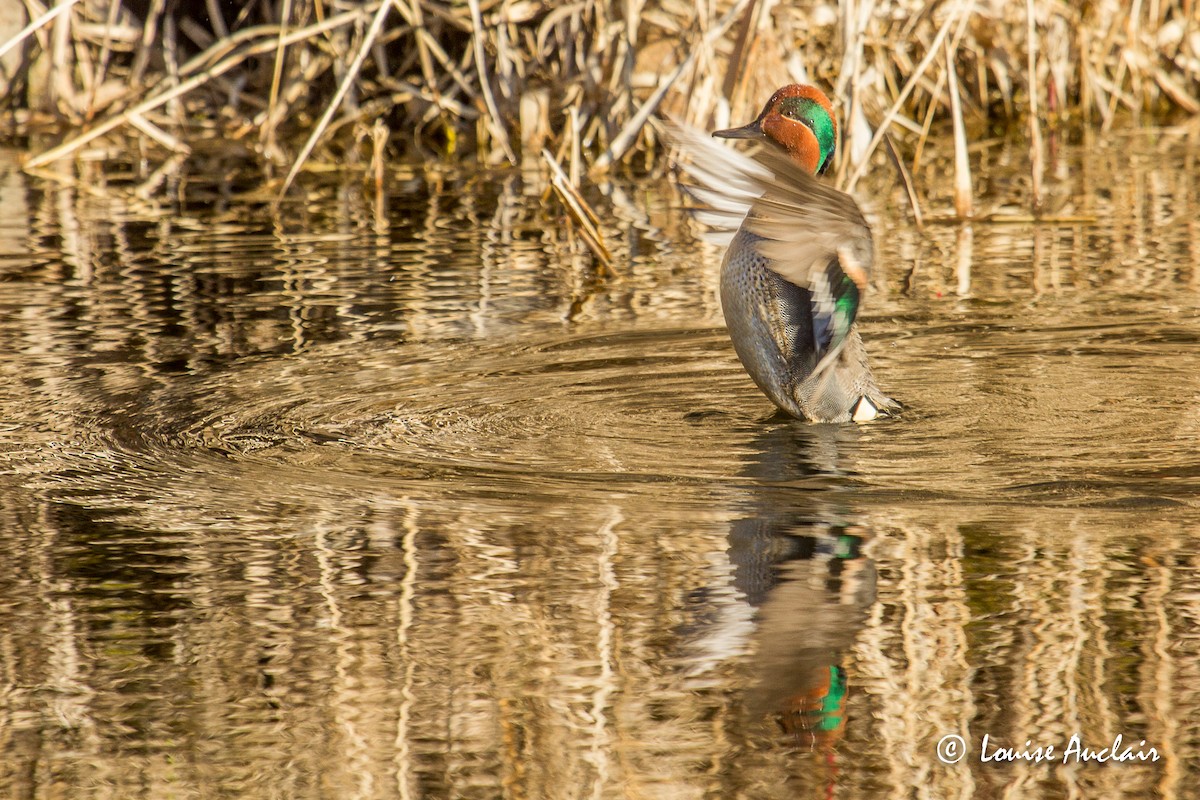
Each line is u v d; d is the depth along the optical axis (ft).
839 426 25.09
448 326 32.32
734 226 26.13
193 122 62.03
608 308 34.14
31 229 44.14
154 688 15.51
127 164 56.39
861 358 25.79
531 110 56.85
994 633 16.29
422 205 48.44
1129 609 16.75
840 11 41.37
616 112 53.21
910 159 57.06
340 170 55.47
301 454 23.25
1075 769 13.88
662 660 15.88
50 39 61.11
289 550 19.02
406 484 21.70
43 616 17.08
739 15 49.98
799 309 25.18
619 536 19.35
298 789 13.64
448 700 15.12
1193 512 19.93
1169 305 33.63
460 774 13.82
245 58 63.41
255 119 60.85
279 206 48.42
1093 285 35.81
